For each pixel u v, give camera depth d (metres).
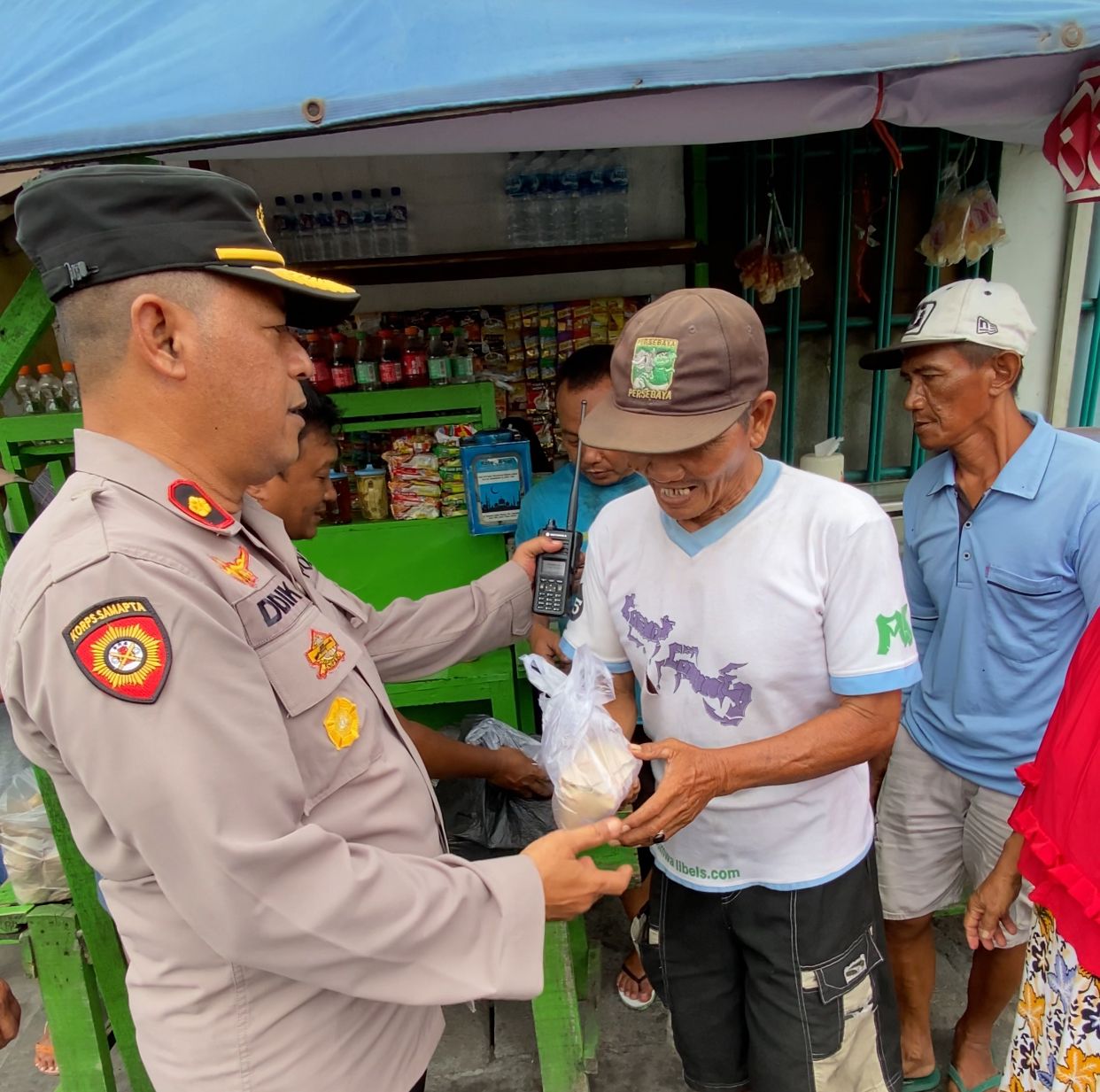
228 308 0.87
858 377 3.21
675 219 2.92
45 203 0.83
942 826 1.75
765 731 1.20
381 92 1.15
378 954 0.85
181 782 0.76
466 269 2.61
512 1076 1.98
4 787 1.75
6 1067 2.10
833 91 1.67
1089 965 1.07
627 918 2.46
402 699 2.37
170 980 0.96
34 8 1.30
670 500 1.09
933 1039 1.97
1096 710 1.08
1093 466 1.43
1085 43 1.16
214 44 1.20
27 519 2.14
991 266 3.06
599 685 1.25
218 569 0.89
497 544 2.32
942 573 1.62
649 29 1.17
